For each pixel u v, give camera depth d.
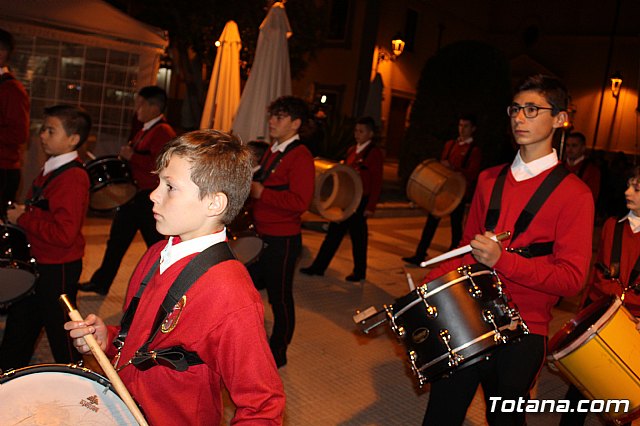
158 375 1.67
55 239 3.05
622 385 2.68
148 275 1.81
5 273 2.99
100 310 5.03
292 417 3.63
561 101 2.60
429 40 24.39
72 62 8.13
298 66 15.91
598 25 24.52
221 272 1.63
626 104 23.70
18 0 7.34
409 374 4.46
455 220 8.15
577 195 2.56
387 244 9.16
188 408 1.66
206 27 14.70
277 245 4.13
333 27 22.62
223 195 1.66
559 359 2.72
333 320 5.46
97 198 5.16
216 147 1.67
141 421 1.54
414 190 7.84
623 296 3.38
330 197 6.40
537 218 2.60
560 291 2.46
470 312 2.50
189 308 1.61
